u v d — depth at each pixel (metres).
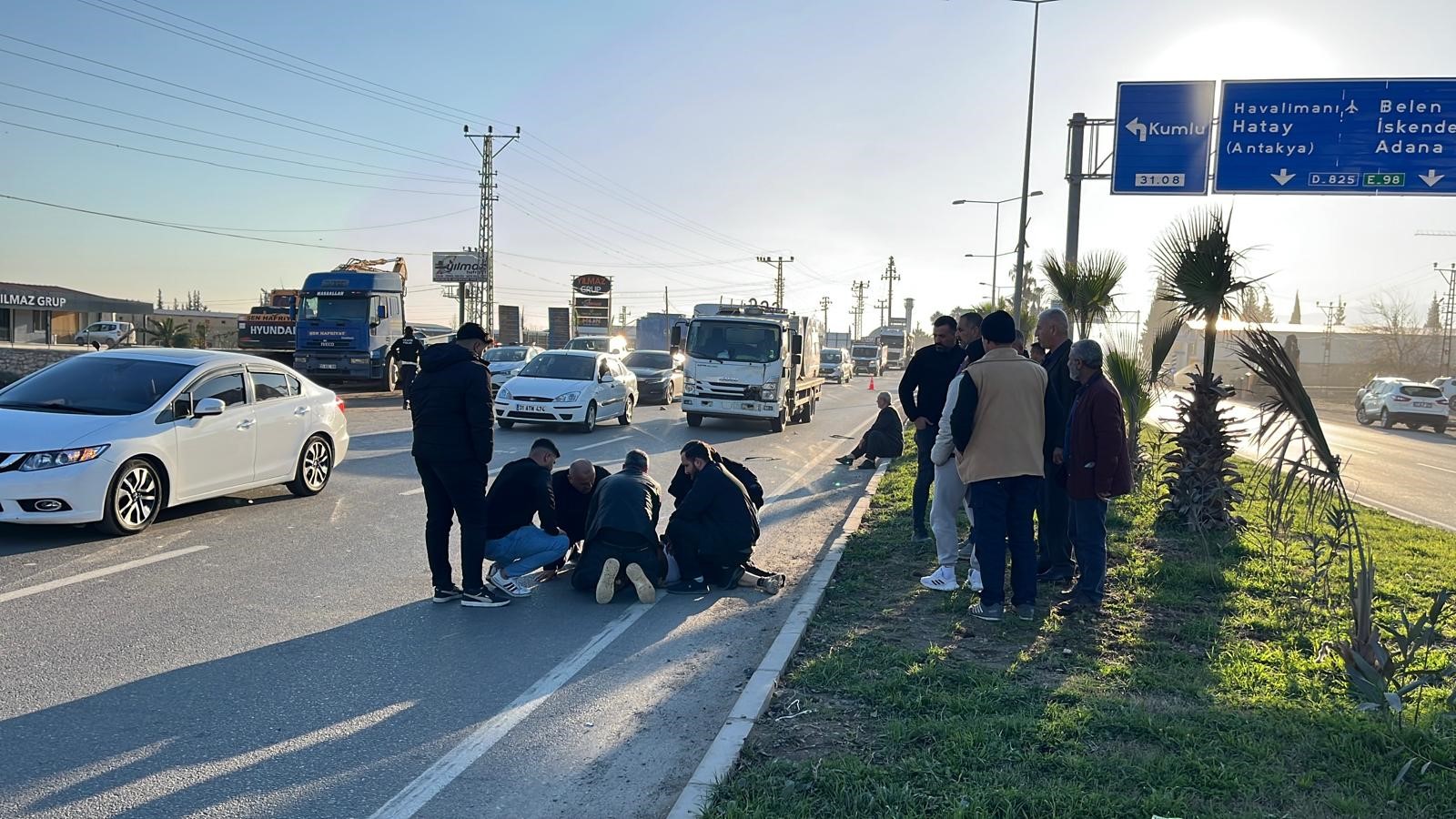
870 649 5.69
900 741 4.32
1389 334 65.56
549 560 7.35
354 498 10.69
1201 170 16.33
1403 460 22.77
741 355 21.36
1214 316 9.73
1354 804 3.68
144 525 8.44
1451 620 6.65
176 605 6.41
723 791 3.75
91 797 3.78
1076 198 16.12
